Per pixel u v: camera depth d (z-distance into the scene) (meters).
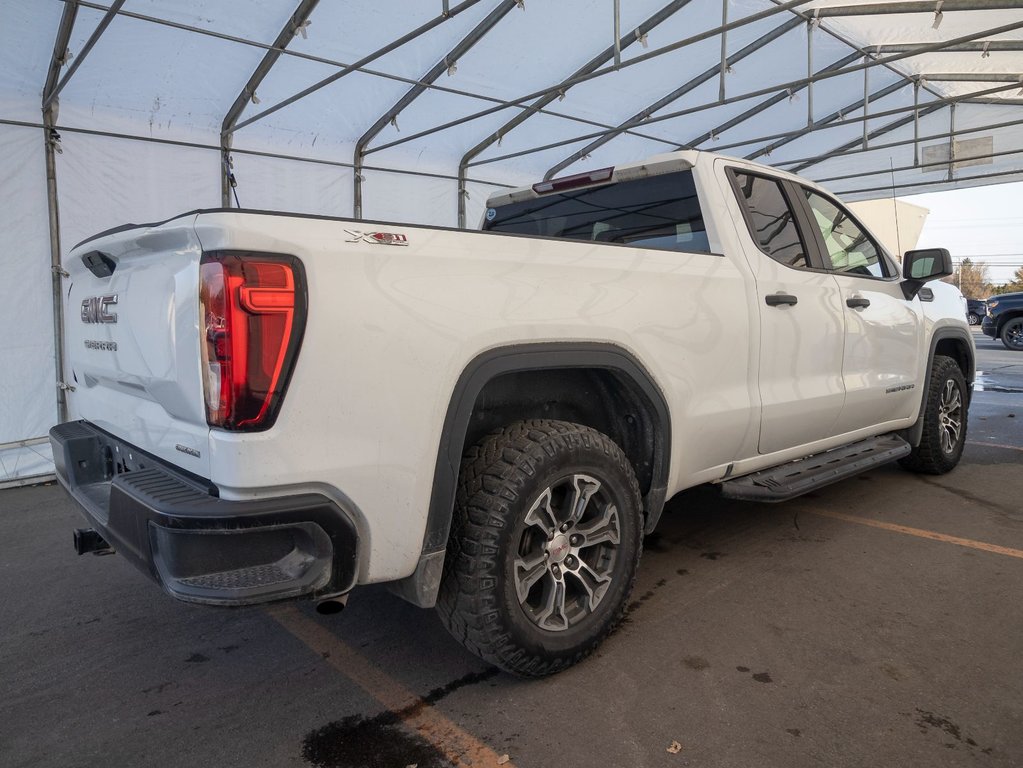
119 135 6.10
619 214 3.45
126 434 2.34
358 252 1.87
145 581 3.45
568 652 2.36
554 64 7.13
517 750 2.03
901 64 8.46
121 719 2.26
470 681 2.43
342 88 6.80
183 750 2.09
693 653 2.56
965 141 9.98
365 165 8.03
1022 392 9.19
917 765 1.92
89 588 3.37
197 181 6.70
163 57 5.67
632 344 2.53
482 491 2.17
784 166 11.25
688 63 7.67
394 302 1.91
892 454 4.00
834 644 2.60
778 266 3.32
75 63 5.11
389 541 1.93
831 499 4.46
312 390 1.77
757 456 3.28
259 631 2.87
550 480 2.26
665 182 3.24
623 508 2.51
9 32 4.90
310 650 2.70
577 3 6.16
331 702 2.33
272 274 1.72
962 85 9.21
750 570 3.33
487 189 9.40
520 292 2.22
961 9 6.59
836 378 3.65
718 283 2.94
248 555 1.75
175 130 6.48
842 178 11.21
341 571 1.85
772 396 3.21
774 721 2.14
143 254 2.09
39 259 5.68
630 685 2.36
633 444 2.79
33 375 5.66
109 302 2.34
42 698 2.40
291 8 5.38
